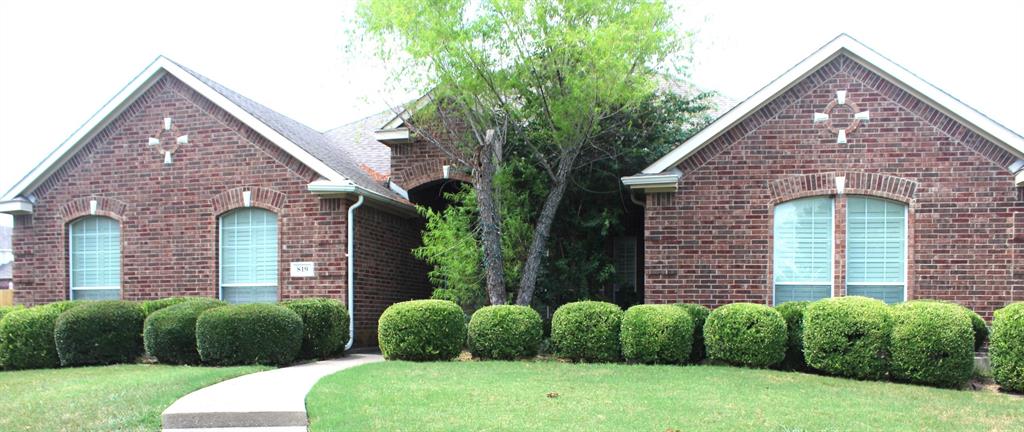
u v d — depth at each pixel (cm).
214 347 1266
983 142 1309
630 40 1337
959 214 1314
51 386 1075
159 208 1647
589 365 1202
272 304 1341
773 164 1387
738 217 1394
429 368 1157
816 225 1378
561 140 1464
